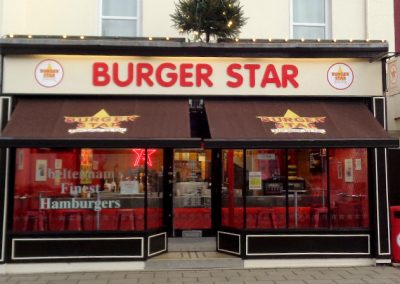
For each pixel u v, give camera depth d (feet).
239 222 28.99
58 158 27.96
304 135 26.09
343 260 28.12
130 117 26.86
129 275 25.90
